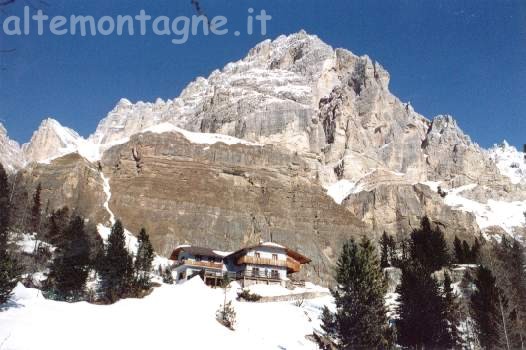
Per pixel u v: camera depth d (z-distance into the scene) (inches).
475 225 7209.6
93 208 5191.9
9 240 3058.6
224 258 3518.7
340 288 1895.9
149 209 5398.6
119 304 1844.2
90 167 5767.7
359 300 1806.1
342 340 1790.1
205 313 1904.5
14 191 4067.4
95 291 2561.5
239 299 2605.8
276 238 5511.8
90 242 3243.1
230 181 6161.4
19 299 1656.0
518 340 2016.5
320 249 5610.2
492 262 3149.6
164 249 4827.8
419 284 2148.1
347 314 1827.0
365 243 1971.0
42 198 4992.6
